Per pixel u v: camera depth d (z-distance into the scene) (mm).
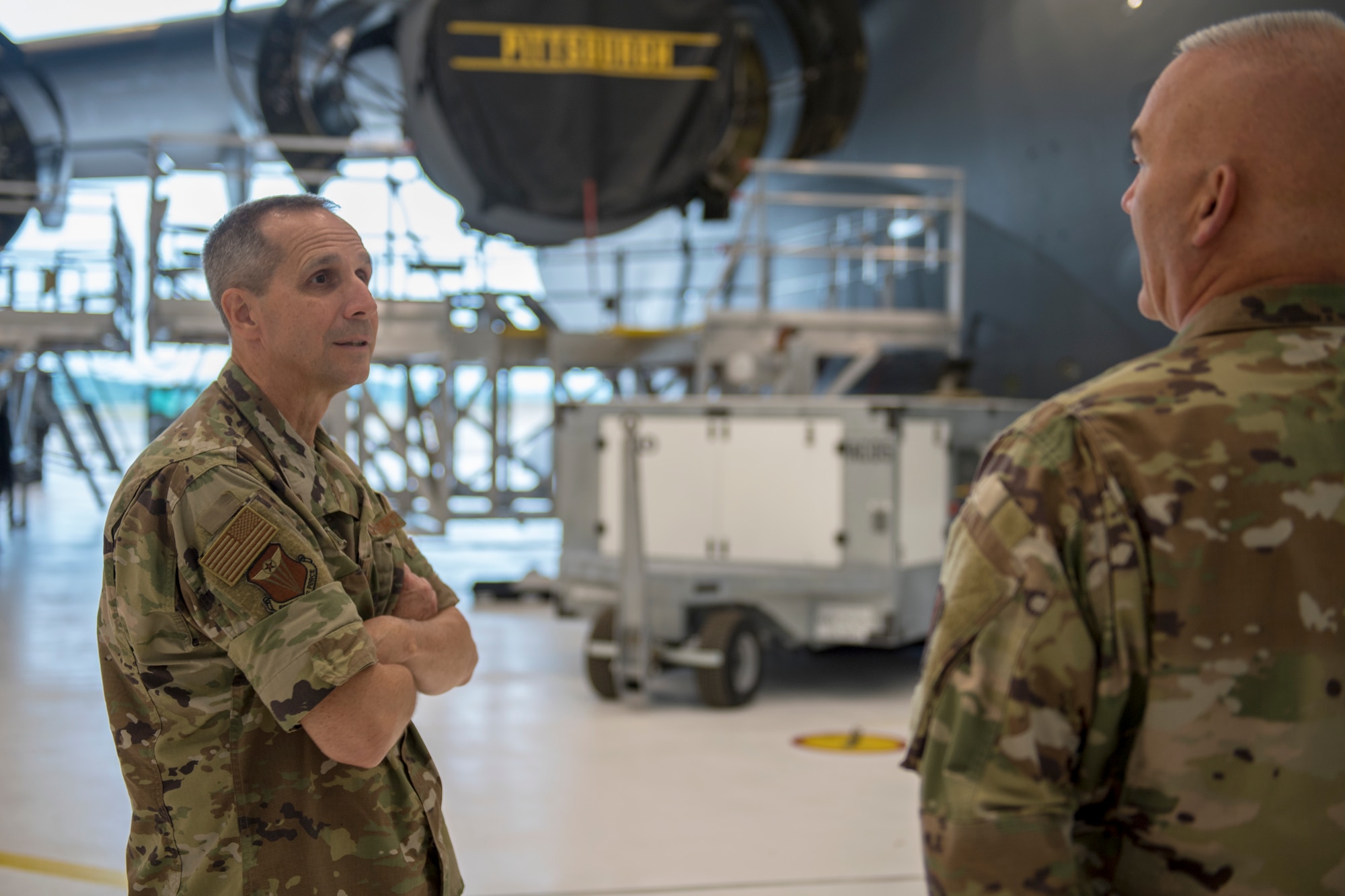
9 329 11359
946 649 1135
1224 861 1082
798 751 5246
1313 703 1068
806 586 6184
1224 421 1110
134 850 1677
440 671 1913
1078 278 8914
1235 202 1177
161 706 1621
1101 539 1098
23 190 11273
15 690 6453
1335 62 1148
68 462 17234
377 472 10078
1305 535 1078
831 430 6211
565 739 5430
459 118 8609
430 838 1804
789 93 10922
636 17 8766
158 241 9070
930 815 1123
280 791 1647
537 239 9320
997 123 9539
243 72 9742
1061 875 1062
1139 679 1095
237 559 1562
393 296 9570
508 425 10984
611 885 3643
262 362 1820
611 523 6781
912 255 9664
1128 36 8219
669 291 11508
